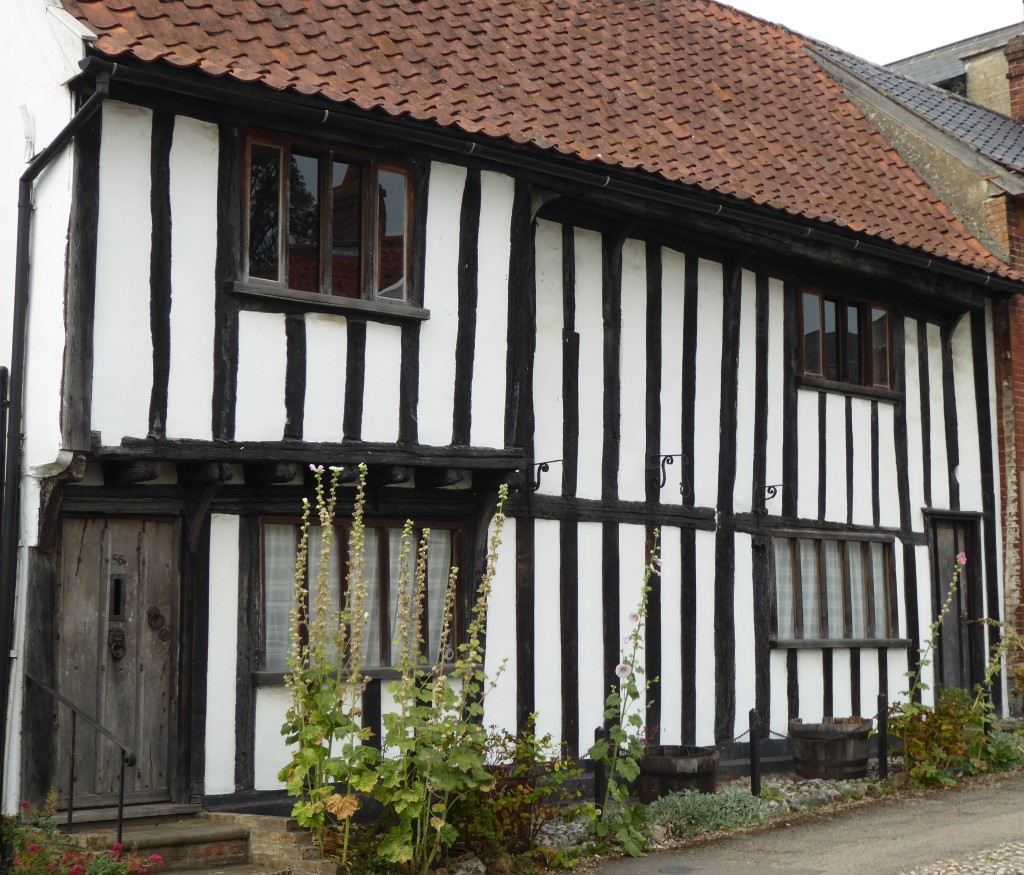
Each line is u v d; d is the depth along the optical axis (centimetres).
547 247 1001
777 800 963
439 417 884
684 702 1061
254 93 784
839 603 1206
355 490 877
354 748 743
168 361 769
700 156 1114
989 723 1185
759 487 1139
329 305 831
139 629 798
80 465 732
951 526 1338
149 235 766
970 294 1320
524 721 948
